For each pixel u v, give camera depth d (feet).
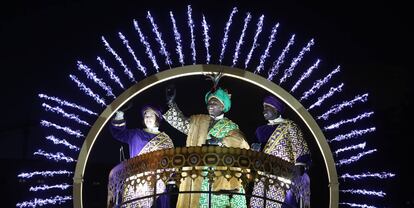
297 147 34.01
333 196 33.22
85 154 33.68
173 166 29.60
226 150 29.58
